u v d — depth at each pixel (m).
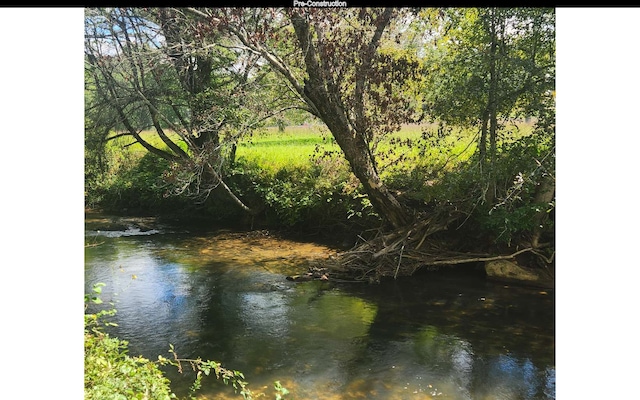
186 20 8.88
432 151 9.09
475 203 7.97
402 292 7.14
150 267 8.40
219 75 11.22
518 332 5.62
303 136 13.28
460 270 8.16
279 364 4.82
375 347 5.23
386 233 8.56
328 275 7.84
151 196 14.09
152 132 15.16
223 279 7.73
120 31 11.20
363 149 8.02
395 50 8.37
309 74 7.62
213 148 9.34
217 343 5.31
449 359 4.94
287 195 11.06
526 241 7.84
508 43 7.88
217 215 12.84
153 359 4.88
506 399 4.17
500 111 7.82
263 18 8.05
